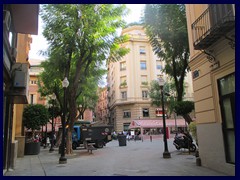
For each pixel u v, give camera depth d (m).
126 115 47.81
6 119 9.42
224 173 7.92
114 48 16.28
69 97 16.23
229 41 7.46
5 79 8.90
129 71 48.19
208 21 8.71
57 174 8.62
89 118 51.03
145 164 10.56
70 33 13.58
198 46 8.48
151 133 40.59
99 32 14.38
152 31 14.81
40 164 11.51
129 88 47.66
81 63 15.86
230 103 7.83
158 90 38.22
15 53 9.72
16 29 10.38
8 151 9.86
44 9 13.54
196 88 9.86
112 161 12.09
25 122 18.20
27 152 16.67
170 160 11.48
